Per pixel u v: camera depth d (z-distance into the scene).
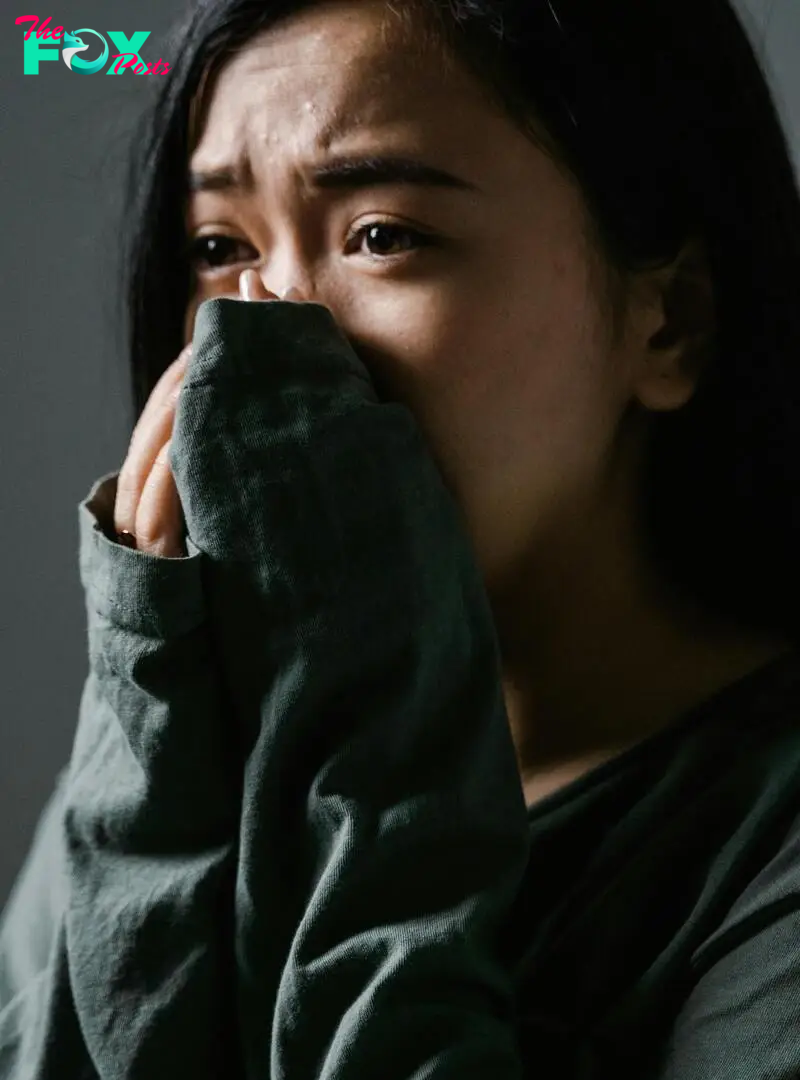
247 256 0.71
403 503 0.62
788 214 0.76
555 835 0.70
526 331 0.66
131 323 0.79
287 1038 0.60
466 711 0.64
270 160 0.66
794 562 0.78
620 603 0.76
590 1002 0.66
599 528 0.74
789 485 0.76
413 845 0.61
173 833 0.66
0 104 1.36
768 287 0.74
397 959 0.58
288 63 0.66
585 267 0.68
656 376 0.73
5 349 1.40
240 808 0.65
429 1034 0.58
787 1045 0.59
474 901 0.60
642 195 0.70
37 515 1.43
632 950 0.66
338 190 0.65
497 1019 0.61
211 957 0.63
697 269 0.73
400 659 0.62
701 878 0.66
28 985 0.79
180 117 0.71
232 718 0.65
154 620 0.62
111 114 1.34
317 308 0.64
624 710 0.74
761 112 0.75
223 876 0.64
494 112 0.65
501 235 0.65
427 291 0.65
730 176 0.73
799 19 1.18
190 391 0.62
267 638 0.63
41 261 1.38
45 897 0.89
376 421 0.62
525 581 0.74
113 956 0.65
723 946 0.62
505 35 0.65
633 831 0.68
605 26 0.68
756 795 0.67
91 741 0.74
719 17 0.74
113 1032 0.64
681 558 0.78
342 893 0.60
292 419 0.62
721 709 0.71
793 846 0.63
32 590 1.45
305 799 0.63
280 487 0.61
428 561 0.63
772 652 0.76
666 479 0.77
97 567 0.65
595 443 0.71
